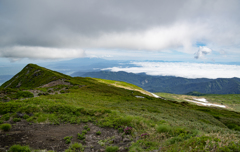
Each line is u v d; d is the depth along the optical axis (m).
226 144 7.73
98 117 18.41
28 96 31.67
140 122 16.81
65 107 19.16
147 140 12.21
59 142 10.98
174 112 37.69
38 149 9.54
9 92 31.75
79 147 10.38
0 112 14.99
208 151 7.15
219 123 35.66
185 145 9.02
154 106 41.94
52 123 14.69
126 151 10.34
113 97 50.72
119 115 19.55
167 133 13.56
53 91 49.25
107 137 12.91
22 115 15.26
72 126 14.84
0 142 9.68
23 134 11.47
